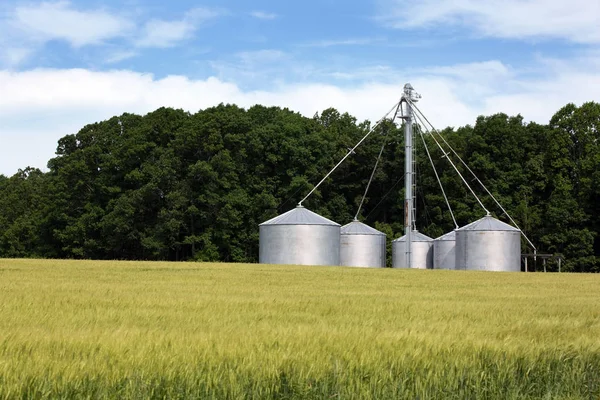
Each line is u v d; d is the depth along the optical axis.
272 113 104.00
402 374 10.62
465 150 100.69
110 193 92.19
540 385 11.24
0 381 9.20
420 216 104.44
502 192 97.12
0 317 16.81
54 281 34.12
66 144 102.25
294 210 75.62
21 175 138.00
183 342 12.48
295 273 48.94
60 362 10.24
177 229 86.56
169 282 35.22
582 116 93.94
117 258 93.94
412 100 80.50
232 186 92.19
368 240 83.56
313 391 9.78
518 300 27.42
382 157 107.44
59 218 92.25
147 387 9.25
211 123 91.94
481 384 10.76
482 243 76.62
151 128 94.25
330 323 17.03
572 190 93.06
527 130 100.69
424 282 41.81
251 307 21.09
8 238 97.75
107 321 16.62
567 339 14.66
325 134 105.88
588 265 90.94
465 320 18.48
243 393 9.43
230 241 91.19
